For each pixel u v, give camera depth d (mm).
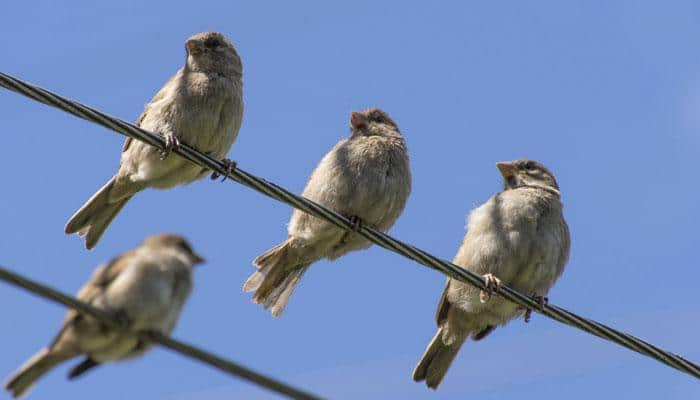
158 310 10414
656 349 13312
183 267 10727
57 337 10148
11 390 10141
